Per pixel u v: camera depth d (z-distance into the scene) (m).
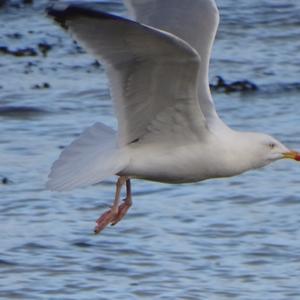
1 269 15.20
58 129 19.83
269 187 17.66
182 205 17.05
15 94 21.41
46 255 15.55
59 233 16.12
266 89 22.02
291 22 25.98
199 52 13.36
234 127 20.17
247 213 16.84
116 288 14.79
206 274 15.16
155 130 12.64
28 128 19.89
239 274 15.17
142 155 12.68
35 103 20.95
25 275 15.08
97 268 15.27
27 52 24.02
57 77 22.45
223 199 17.25
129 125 12.50
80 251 15.66
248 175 18.08
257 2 26.98
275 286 14.91
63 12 11.20
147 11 13.62
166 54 11.80
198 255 15.62
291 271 15.27
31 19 26.08
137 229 16.27
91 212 16.77
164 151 12.73
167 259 15.49
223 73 22.91
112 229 16.25
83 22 11.36
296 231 16.30
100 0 26.27
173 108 12.42
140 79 12.16
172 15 13.55
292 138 19.52
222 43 24.70
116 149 12.62
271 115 20.72
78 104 21.03
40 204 16.98
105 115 20.52
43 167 18.16
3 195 17.25
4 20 26.06
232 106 21.17
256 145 13.00
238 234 16.17
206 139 12.75
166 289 14.79
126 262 15.41
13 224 16.44
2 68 23.03
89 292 14.71
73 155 12.62
